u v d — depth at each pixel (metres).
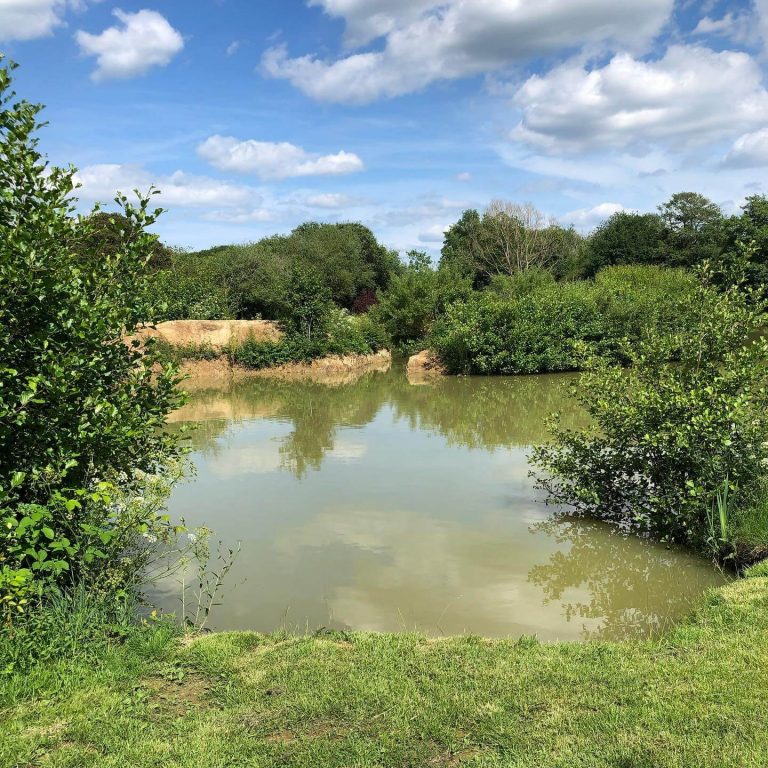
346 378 25.92
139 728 3.60
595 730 3.50
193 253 43.91
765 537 6.45
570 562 6.96
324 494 9.48
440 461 11.55
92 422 4.82
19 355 4.77
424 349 32.03
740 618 4.88
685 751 3.28
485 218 59.28
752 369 7.13
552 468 8.62
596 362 8.51
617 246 57.34
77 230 5.14
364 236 62.31
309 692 3.96
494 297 29.53
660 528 7.63
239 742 3.46
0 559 4.10
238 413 17.38
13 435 4.75
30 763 3.30
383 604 5.94
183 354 26.92
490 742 3.45
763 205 36.66
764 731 3.41
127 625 4.73
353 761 3.31
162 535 5.59
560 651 4.55
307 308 29.38
